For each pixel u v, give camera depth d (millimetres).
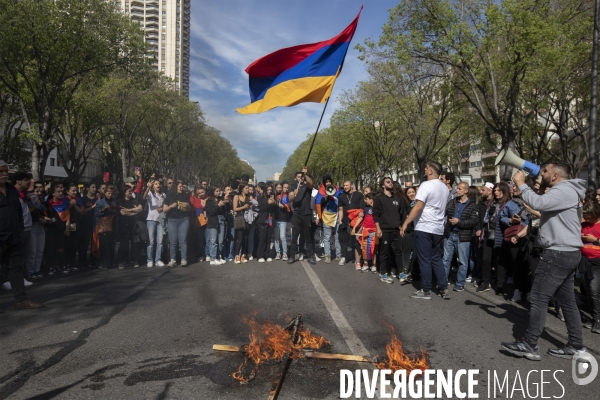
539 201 4301
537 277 4375
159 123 40125
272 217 11125
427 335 4945
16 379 3736
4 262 6129
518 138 25469
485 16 17625
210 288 7402
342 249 10344
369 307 6133
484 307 6324
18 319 5590
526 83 18094
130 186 10281
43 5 18906
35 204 8469
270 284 7727
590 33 17672
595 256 5207
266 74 8219
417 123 30156
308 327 5117
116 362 4094
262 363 4027
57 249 9078
